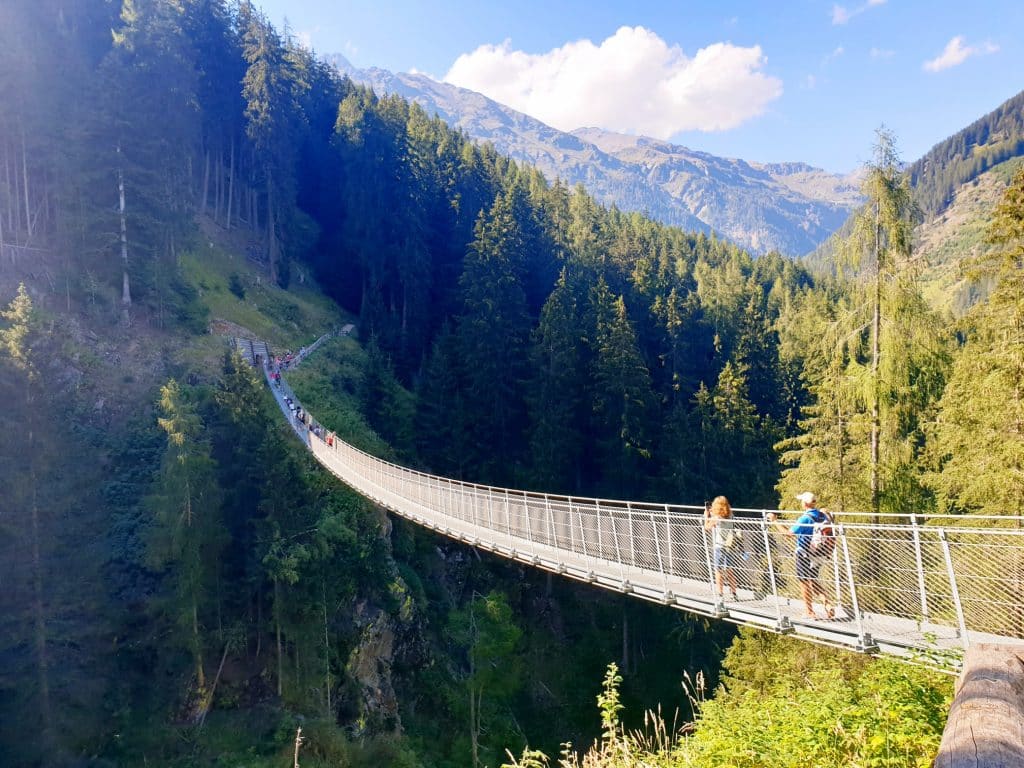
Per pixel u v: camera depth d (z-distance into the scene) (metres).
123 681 21.36
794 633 8.44
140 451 27.66
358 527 27.92
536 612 34.34
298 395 36.59
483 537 16.36
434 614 29.98
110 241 33.88
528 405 37.75
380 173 55.19
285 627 23.20
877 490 14.89
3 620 19.25
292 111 59.47
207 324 38.47
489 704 28.03
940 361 14.60
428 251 53.28
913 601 7.52
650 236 71.69
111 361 31.14
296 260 56.69
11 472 19.80
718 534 9.83
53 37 40.88
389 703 25.23
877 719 6.36
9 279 30.95
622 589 11.27
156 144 36.56
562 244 52.09
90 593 21.31
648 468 35.59
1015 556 6.78
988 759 2.93
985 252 13.48
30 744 18.53
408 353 48.97
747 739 6.83
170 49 41.31
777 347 43.69
